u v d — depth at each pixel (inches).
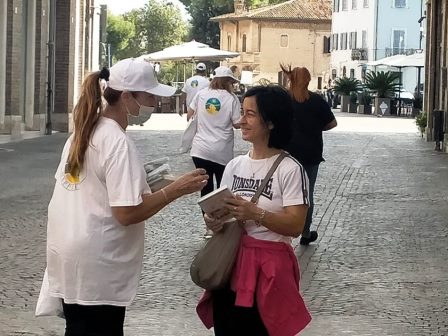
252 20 3823.8
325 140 1248.8
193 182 199.3
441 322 319.9
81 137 196.4
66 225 197.9
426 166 888.3
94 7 1697.8
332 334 302.5
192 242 465.1
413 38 3240.7
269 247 207.5
